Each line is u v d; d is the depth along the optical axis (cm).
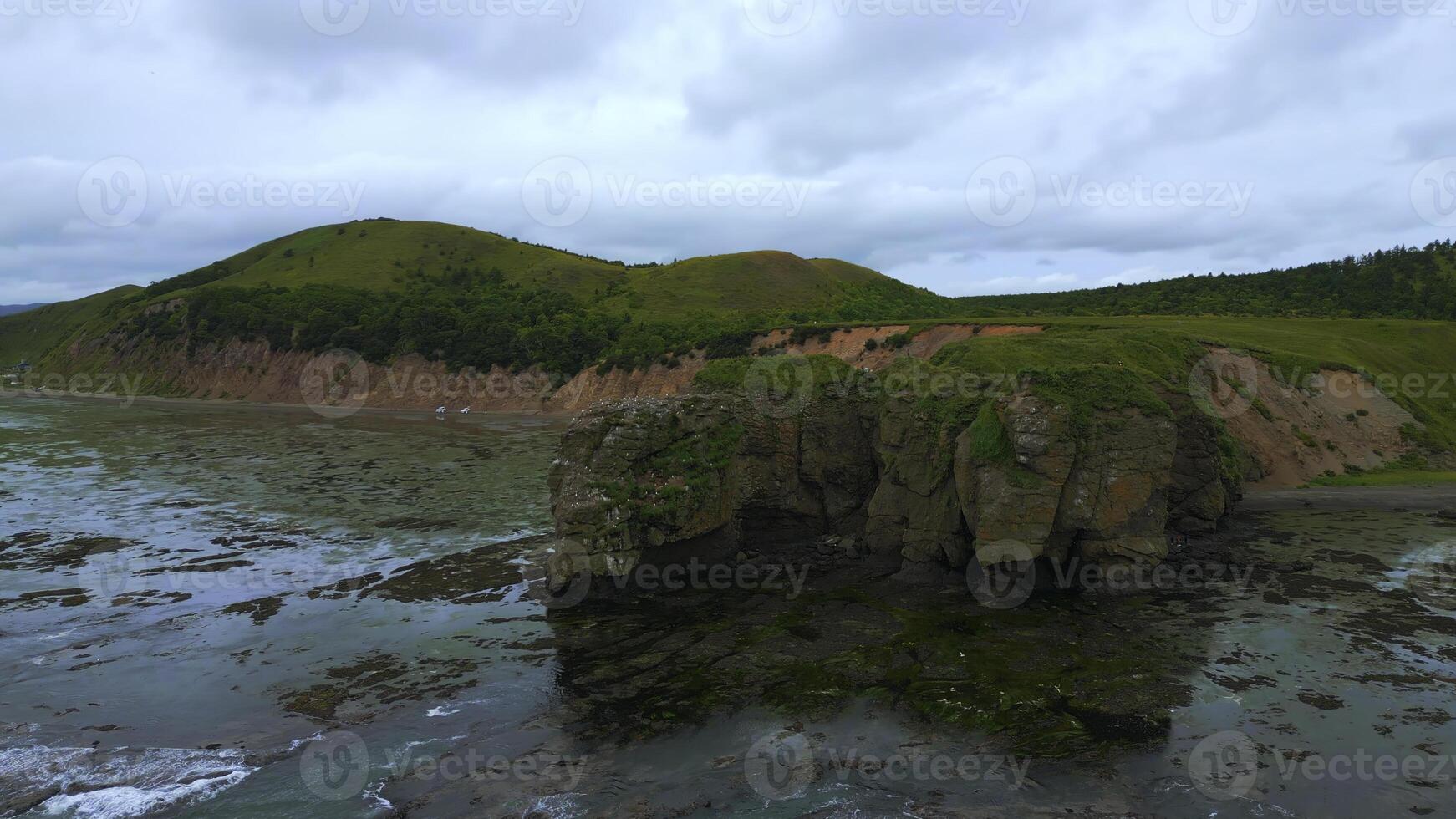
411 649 2159
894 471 2923
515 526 3650
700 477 2772
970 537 2659
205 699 1861
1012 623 2258
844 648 2091
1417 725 1652
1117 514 2536
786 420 3136
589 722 1720
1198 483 3309
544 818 1367
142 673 2016
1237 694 1797
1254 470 4481
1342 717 1689
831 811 1380
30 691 1906
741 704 1789
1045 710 1734
